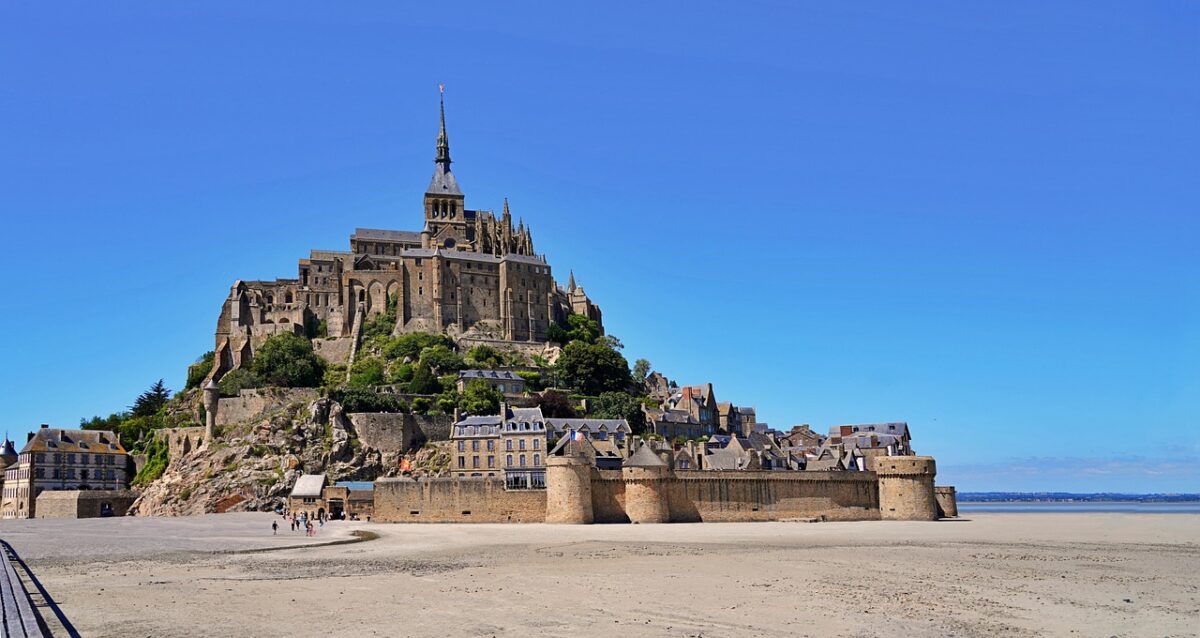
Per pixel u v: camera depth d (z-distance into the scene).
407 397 194.50
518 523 140.75
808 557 91.31
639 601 62.31
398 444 177.50
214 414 186.62
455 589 67.38
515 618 55.69
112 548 99.25
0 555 70.50
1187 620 57.47
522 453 165.62
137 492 182.62
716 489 149.88
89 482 189.25
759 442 190.12
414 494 144.25
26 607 43.53
